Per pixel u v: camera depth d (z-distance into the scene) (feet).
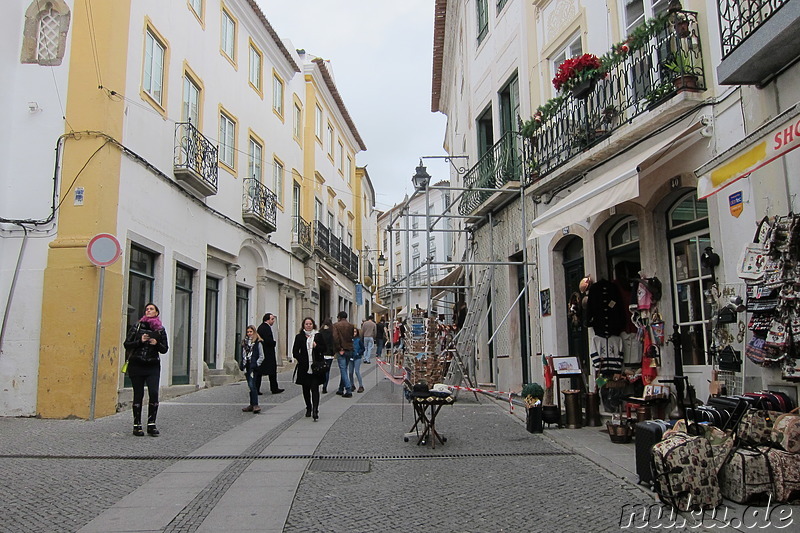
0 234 33.71
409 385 32.19
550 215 28.19
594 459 22.40
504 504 17.54
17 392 32.73
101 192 34.14
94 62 35.04
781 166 20.21
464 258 55.98
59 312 32.96
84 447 25.02
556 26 36.50
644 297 27.12
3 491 18.51
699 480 16.43
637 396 28.68
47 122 34.71
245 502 17.61
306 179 82.64
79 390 32.45
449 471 21.40
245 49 60.29
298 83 80.18
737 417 18.94
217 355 53.88
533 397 28.25
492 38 46.93
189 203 46.19
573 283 34.71
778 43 18.89
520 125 38.68
